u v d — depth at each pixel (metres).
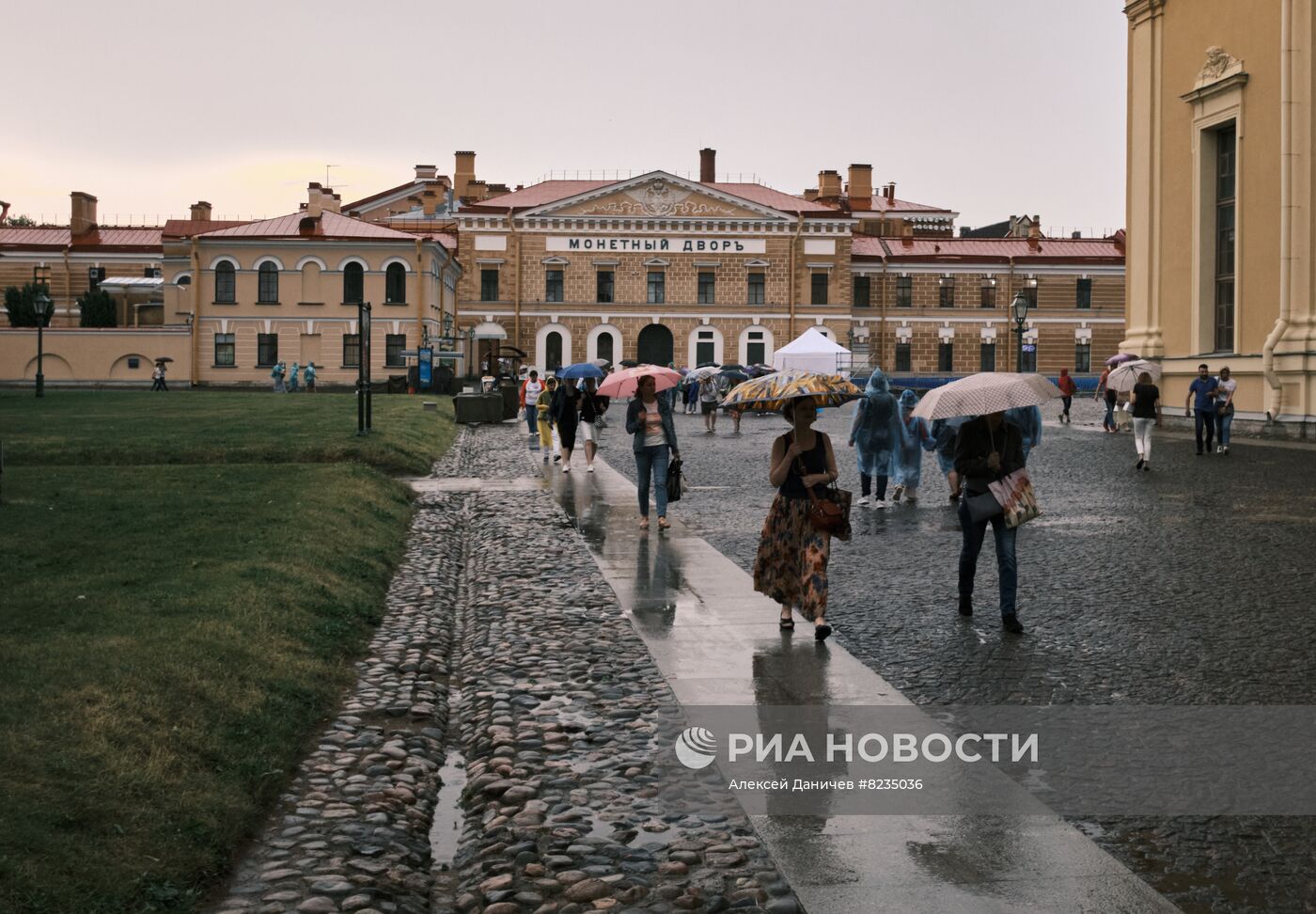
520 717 7.05
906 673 7.84
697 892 4.66
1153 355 35.97
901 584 11.01
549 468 23.52
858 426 17.05
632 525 15.28
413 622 9.82
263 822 5.46
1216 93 33.06
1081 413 46.56
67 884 4.28
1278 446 28.06
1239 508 16.23
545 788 5.86
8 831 4.48
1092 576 11.20
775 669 8.00
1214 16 33.41
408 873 5.05
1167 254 35.84
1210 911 4.44
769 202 77.44
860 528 14.76
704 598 10.48
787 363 43.25
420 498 18.25
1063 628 9.08
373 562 11.93
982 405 8.80
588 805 5.62
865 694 7.36
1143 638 8.71
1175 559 12.11
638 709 7.15
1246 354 32.09
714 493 19.08
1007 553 9.02
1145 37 36.16
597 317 74.50
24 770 5.06
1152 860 4.91
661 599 10.45
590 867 4.92
